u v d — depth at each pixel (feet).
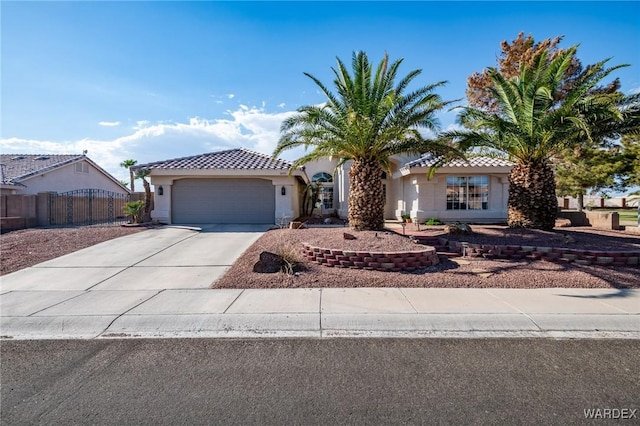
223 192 64.54
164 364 15.03
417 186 66.28
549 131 40.70
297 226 51.16
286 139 43.65
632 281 26.76
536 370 14.34
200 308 21.70
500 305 21.88
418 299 23.06
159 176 62.95
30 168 84.53
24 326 19.27
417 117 40.06
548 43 87.45
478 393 12.62
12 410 11.78
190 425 10.91
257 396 12.51
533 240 37.55
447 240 39.37
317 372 14.23
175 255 37.09
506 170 63.77
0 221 55.67
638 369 14.43
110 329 18.93
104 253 38.06
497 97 45.47
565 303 22.25
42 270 31.50
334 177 91.56
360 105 38.91
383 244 33.50
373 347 16.60
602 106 36.78
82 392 12.87
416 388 12.96
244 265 31.78
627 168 79.00
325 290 25.11
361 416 11.28
